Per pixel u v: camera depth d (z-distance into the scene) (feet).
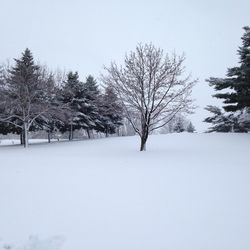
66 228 14.74
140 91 52.08
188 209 17.22
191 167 32.17
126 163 36.83
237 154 42.32
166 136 79.51
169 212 16.75
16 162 40.93
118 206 18.07
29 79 80.23
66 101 110.52
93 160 41.09
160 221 15.39
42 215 16.69
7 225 15.25
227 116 103.60
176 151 49.34
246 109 90.53
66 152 56.85
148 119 52.65
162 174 28.43
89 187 23.32
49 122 104.58
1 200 19.90
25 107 83.66
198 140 65.57
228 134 72.54
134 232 14.08
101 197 20.22
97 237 13.62
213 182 24.18
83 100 111.96
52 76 91.35
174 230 14.21
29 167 35.35
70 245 12.89
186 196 20.04
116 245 12.82
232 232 13.83
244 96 75.25
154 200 19.22
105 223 15.28
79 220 15.79
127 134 190.29
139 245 12.76
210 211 16.78
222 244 12.67
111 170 31.63
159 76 52.08
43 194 21.33
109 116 130.82
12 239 13.60
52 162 39.99
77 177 27.78
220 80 77.25
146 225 14.92
